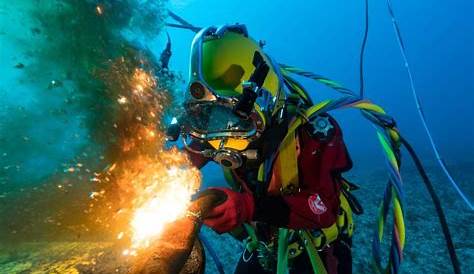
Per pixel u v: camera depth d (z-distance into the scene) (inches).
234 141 56.2
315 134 58.1
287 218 51.6
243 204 47.0
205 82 51.8
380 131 61.8
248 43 56.8
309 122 59.1
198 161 66.9
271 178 61.2
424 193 281.6
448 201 254.8
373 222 213.5
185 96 53.9
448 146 992.9
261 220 51.1
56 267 73.4
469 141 1136.8
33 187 84.3
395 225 57.2
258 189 60.8
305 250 74.4
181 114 54.9
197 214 39.3
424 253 171.3
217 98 51.8
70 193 84.0
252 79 51.2
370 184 329.4
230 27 57.6
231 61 53.7
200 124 56.0
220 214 44.1
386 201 60.9
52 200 85.4
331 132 58.6
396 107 3417.8
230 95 51.9
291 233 70.2
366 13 87.7
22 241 86.9
